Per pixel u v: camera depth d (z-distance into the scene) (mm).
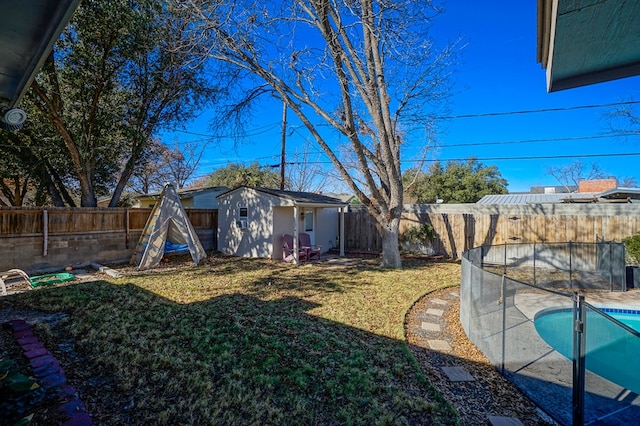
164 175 26422
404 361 3941
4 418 2496
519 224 11867
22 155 10930
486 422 2873
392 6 7441
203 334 4547
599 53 2631
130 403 2961
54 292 6512
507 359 3680
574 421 2789
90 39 9969
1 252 8188
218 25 8070
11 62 2740
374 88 8969
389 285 7879
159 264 10367
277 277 8672
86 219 9844
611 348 2746
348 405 3016
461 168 29062
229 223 12906
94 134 11375
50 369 3387
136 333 4508
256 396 3117
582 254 8695
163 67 11266
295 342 4375
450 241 12945
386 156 9758
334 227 15586
